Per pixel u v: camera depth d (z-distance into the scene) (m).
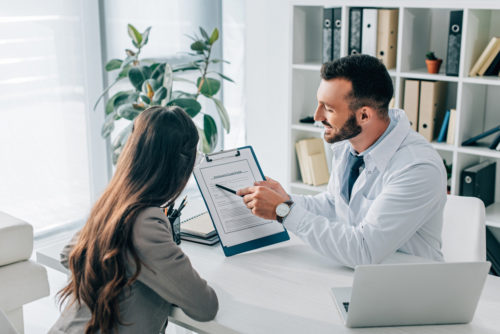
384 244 1.70
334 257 1.74
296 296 1.58
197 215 2.14
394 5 3.08
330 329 1.42
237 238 1.86
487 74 3.02
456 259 2.10
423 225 1.87
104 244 1.40
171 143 1.46
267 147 4.02
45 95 3.86
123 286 1.39
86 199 4.18
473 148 3.04
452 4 2.90
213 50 4.93
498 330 1.43
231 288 1.63
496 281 1.68
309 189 3.65
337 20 3.34
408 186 1.73
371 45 3.27
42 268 2.27
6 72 3.65
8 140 3.74
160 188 1.46
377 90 1.76
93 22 4.02
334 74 1.77
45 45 3.80
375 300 1.39
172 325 2.72
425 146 1.84
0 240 2.17
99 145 4.19
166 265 1.40
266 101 3.94
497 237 3.19
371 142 1.86
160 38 4.52
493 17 3.11
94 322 1.41
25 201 3.89
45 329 2.79
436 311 1.43
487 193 3.19
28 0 3.67
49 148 3.94
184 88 4.79
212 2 4.84
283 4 3.70
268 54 3.85
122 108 3.40
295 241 1.95
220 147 5.18
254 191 1.83
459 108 3.00
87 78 4.05
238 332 1.41
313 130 3.51
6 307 2.18
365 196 1.94
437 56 3.37
